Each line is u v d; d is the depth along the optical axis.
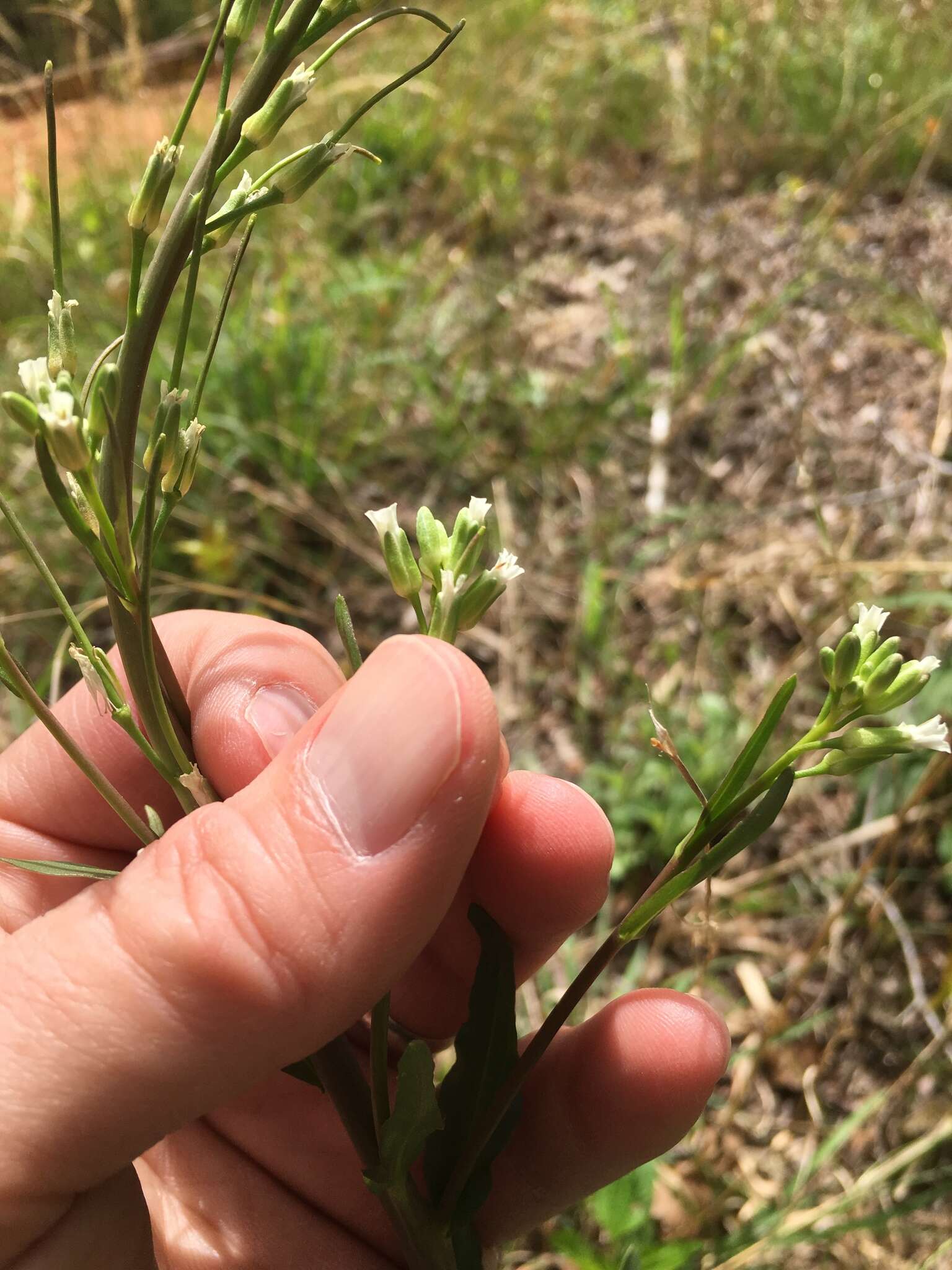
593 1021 0.12
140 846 0.13
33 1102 0.08
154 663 0.08
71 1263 0.09
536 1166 0.12
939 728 0.08
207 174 0.07
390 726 0.08
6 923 0.12
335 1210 0.13
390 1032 0.14
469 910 0.09
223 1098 0.09
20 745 0.13
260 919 0.08
